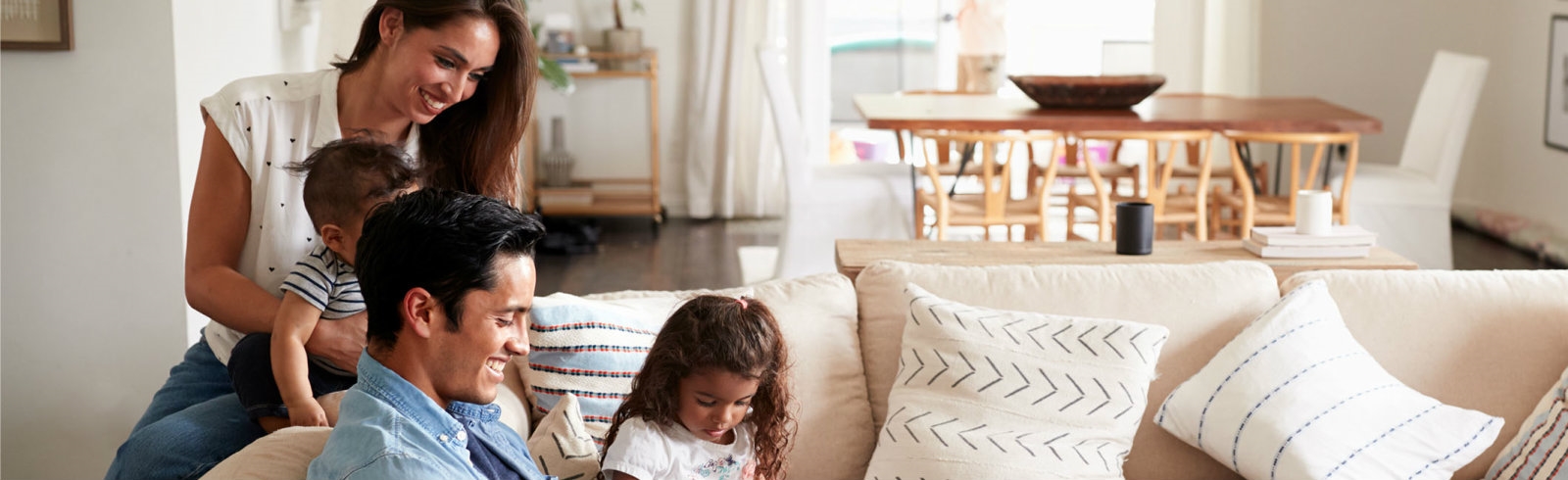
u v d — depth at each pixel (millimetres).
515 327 1404
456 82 2021
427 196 1372
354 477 1289
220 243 2064
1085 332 2547
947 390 2494
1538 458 2467
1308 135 5121
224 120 2043
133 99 3061
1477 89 5574
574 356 2385
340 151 1892
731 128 7430
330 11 4266
